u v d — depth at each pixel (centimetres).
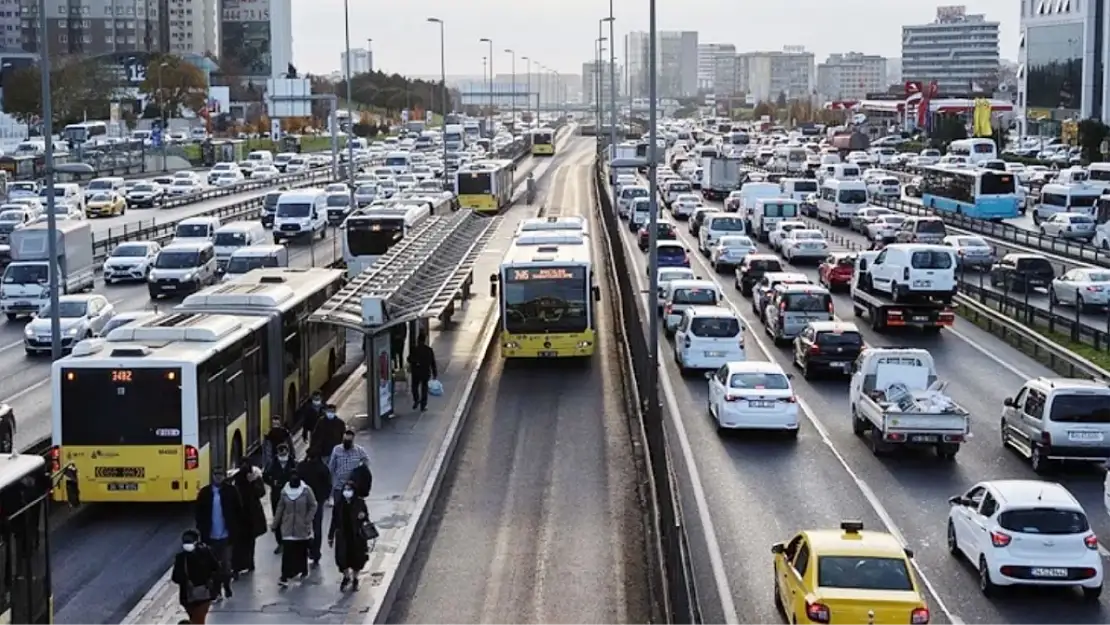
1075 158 15100
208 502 2434
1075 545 2430
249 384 3344
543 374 4794
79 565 2642
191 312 3528
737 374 3847
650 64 4275
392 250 5269
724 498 3155
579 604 2422
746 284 6756
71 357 2902
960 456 3584
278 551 2675
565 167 17450
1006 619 2345
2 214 8538
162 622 2275
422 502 3006
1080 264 7212
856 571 2053
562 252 5081
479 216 7688
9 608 1817
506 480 3322
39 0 3900
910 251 5553
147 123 19712
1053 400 3338
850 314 6156
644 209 9894
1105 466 3453
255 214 10262
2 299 6350
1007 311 5922
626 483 3288
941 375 4741
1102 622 2331
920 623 1988
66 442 2859
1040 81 18762
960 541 2642
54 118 18200
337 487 2589
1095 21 17075
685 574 1938
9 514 1820
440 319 5681
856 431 3841
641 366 3944
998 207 10094
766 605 2398
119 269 7219
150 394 2864
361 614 2289
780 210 9288
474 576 2588
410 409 4034
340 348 4694
